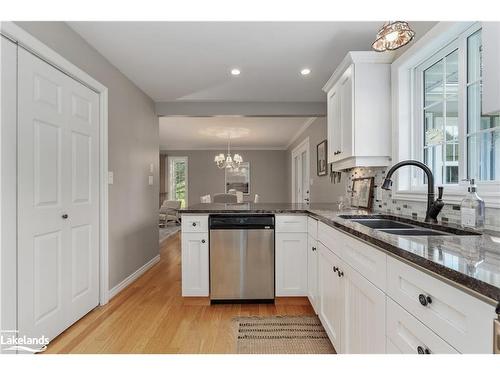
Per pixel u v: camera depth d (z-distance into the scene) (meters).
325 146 4.41
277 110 4.10
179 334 2.04
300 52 2.62
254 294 2.60
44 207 1.86
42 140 1.85
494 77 1.00
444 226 1.47
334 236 1.71
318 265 2.16
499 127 1.44
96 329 2.11
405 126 2.11
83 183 2.30
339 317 1.60
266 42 2.44
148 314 2.38
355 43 2.46
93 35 2.28
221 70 3.01
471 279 0.64
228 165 7.31
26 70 1.72
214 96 3.85
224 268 2.59
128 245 3.12
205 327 2.15
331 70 3.03
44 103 1.86
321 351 1.83
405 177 2.11
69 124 2.13
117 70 2.91
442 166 1.90
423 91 2.07
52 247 1.94
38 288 1.80
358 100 2.21
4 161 1.56
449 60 1.83
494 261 0.77
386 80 2.21
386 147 2.21
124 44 2.43
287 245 2.60
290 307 2.53
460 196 1.55
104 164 2.58
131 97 3.27
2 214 1.55
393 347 1.00
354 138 2.21
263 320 2.27
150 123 3.89
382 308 1.08
